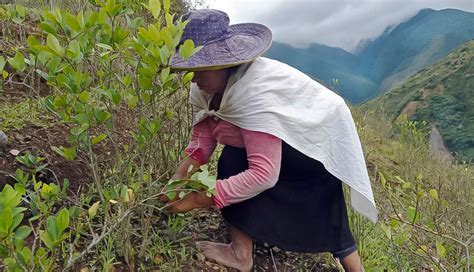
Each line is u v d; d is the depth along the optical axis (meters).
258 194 1.99
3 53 2.79
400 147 5.21
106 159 2.26
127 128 2.29
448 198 4.03
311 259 2.38
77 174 2.18
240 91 1.82
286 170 2.01
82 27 1.54
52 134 2.39
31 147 2.21
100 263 1.74
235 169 2.07
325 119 1.93
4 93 2.62
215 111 2.00
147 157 2.06
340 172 1.97
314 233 2.09
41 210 1.47
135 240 1.95
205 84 1.86
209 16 1.76
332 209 2.09
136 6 2.03
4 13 2.33
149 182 1.77
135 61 1.64
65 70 1.53
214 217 2.41
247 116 1.82
